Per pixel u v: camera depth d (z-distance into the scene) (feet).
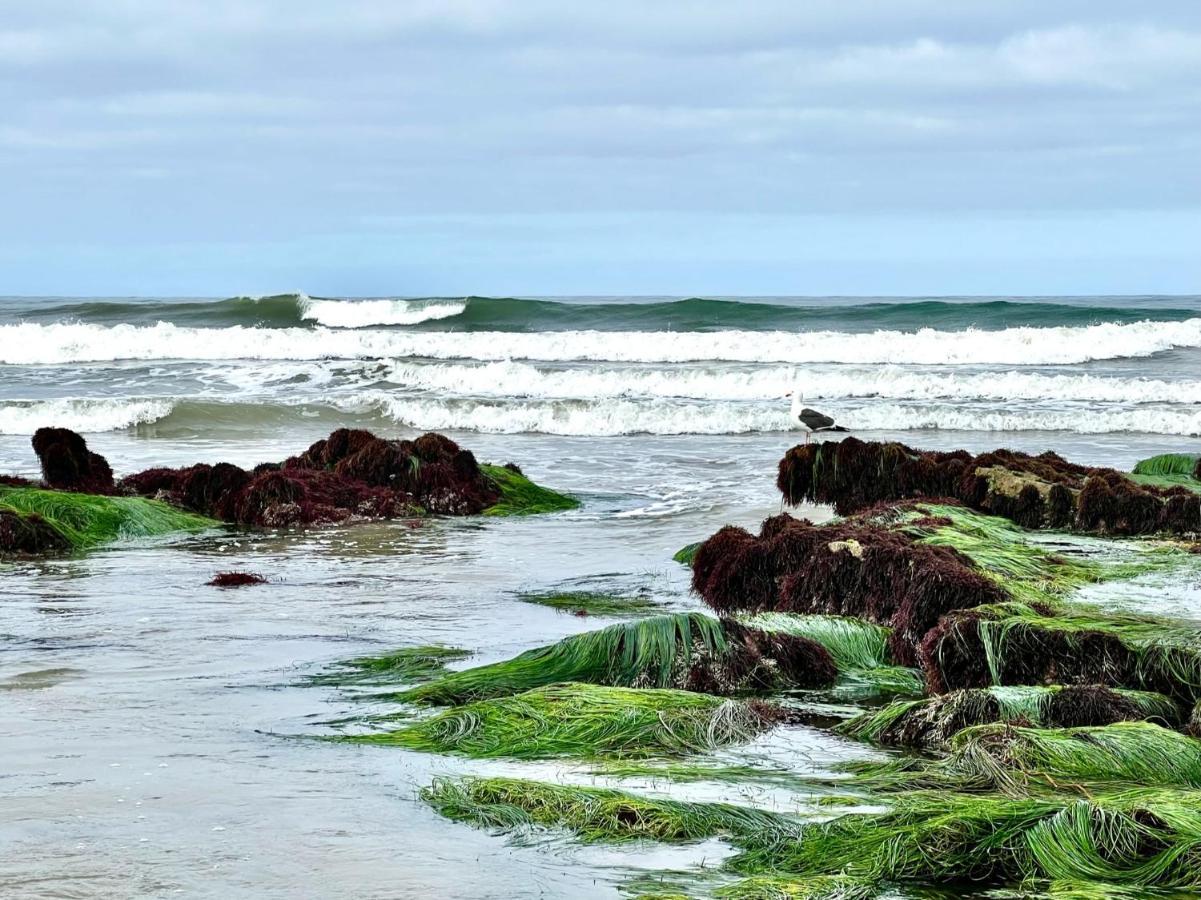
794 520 43.96
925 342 144.77
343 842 21.38
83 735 27.89
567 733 27.45
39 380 123.95
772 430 101.24
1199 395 115.55
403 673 33.91
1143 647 31.32
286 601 44.14
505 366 123.03
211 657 35.70
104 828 21.97
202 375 127.24
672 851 21.03
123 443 90.02
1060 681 31.32
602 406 103.19
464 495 65.92
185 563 51.88
